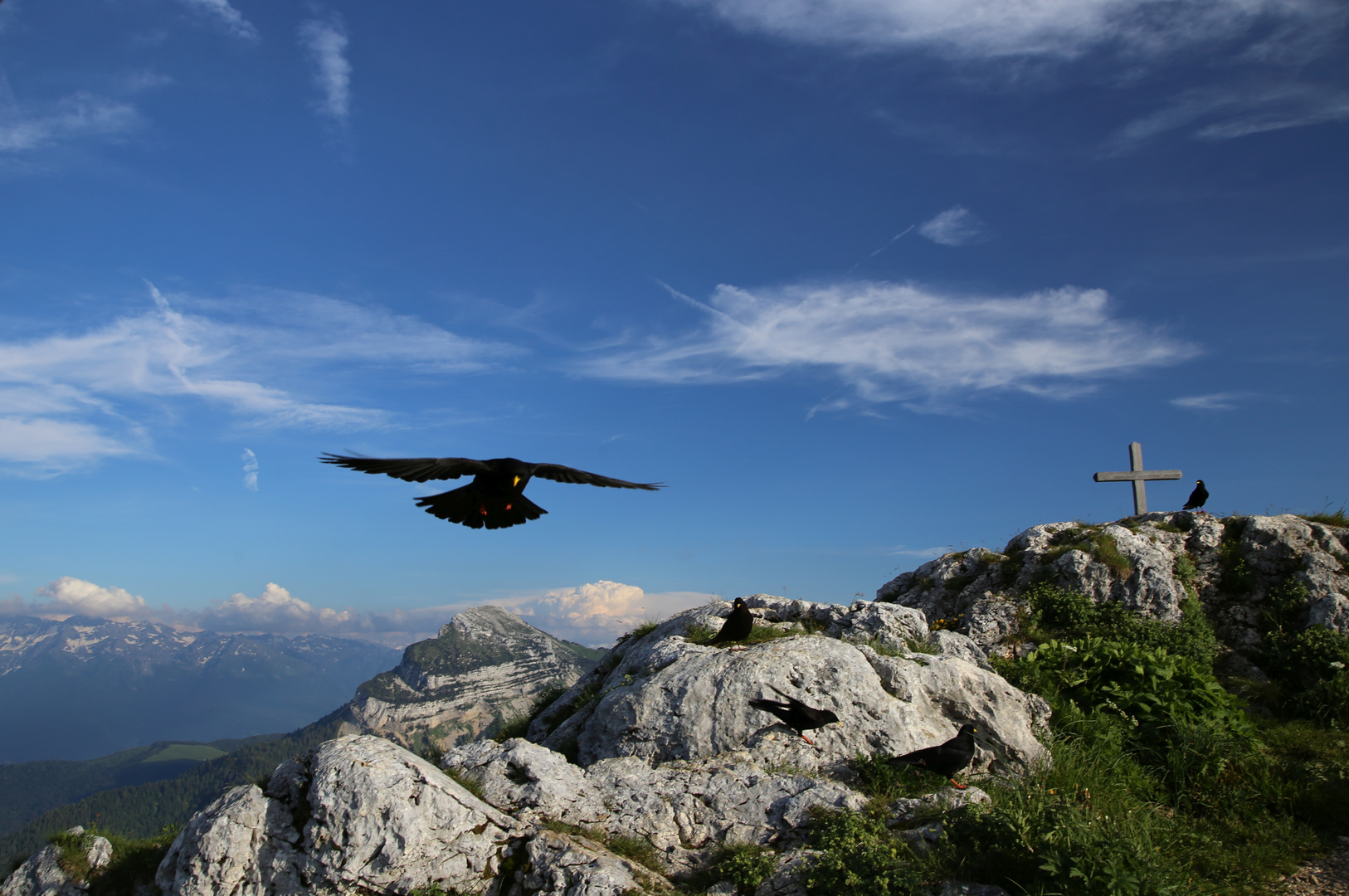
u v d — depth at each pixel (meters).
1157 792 13.27
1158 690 15.64
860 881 8.84
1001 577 24.16
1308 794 12.65
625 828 11.17
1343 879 10.38
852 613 18.00
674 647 16.39
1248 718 17.05
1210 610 22.08
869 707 13.58
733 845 10.55
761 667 14.22
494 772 11.77
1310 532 22.22
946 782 12.11
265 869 9.94
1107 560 22.55
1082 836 8.96
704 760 13.22
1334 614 20.06
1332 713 17.03
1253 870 10.59
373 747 10.84
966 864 9.19
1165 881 8.77
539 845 10.17
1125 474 26.58
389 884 9.67
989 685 14.58
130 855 12.38
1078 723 14.88
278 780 10.77
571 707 18.56
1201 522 23.77
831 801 11.06
